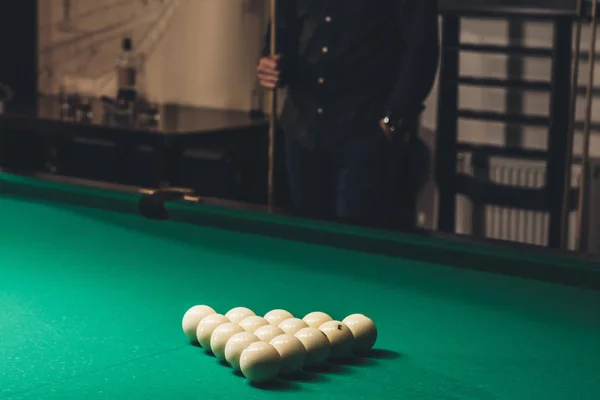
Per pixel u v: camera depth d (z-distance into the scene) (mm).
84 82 6234
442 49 5082
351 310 2162
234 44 5695
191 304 2207
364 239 2623
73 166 5480
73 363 1799
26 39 6312
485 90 5121
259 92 5641
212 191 5016
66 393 1644
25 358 1830
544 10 4914
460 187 5062
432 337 1975
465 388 1685
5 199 3277
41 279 2420
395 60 3816
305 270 2473
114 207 3092
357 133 3828
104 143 5336
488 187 4973
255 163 5203
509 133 5094
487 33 5051
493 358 1850
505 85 4945
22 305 2199
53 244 2744
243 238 2779
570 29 4793
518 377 1745
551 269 2359
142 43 5973
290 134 3975
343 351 1809
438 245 2514
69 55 6281
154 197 2990
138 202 3020
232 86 5730
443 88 5082
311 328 1785
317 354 1755
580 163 4910
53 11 6305
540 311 2152
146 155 5188
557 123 4867
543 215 5016
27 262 2574
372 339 1857
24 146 5617
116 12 6047
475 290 2303
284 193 5258
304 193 4000
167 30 5879
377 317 2109
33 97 6191
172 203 2980
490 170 5109
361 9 3758
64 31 6281
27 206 3182
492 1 5012
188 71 5844
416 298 2244
